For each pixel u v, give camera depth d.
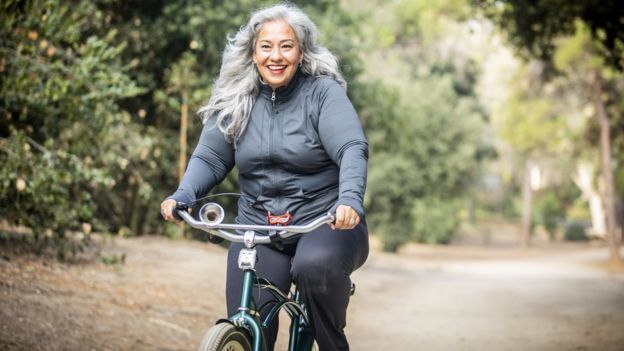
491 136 44.97
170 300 7.66
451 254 36.12
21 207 7.40
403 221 32.75
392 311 10.43
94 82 7.97
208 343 2.74
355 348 7.20
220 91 3.37
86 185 10.13
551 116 33.50
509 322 9.11
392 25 35.94
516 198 64.88
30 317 5.63
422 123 30.98
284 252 3.34
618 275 23.31
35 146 7.70
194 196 3.23
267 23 3.24
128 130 10.88
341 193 2.92
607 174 30.83
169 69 14.16
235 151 3.37
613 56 13.41
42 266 7.57
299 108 3.26
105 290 7.29
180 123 14.73
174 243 12.96
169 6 13.27
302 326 3.54
